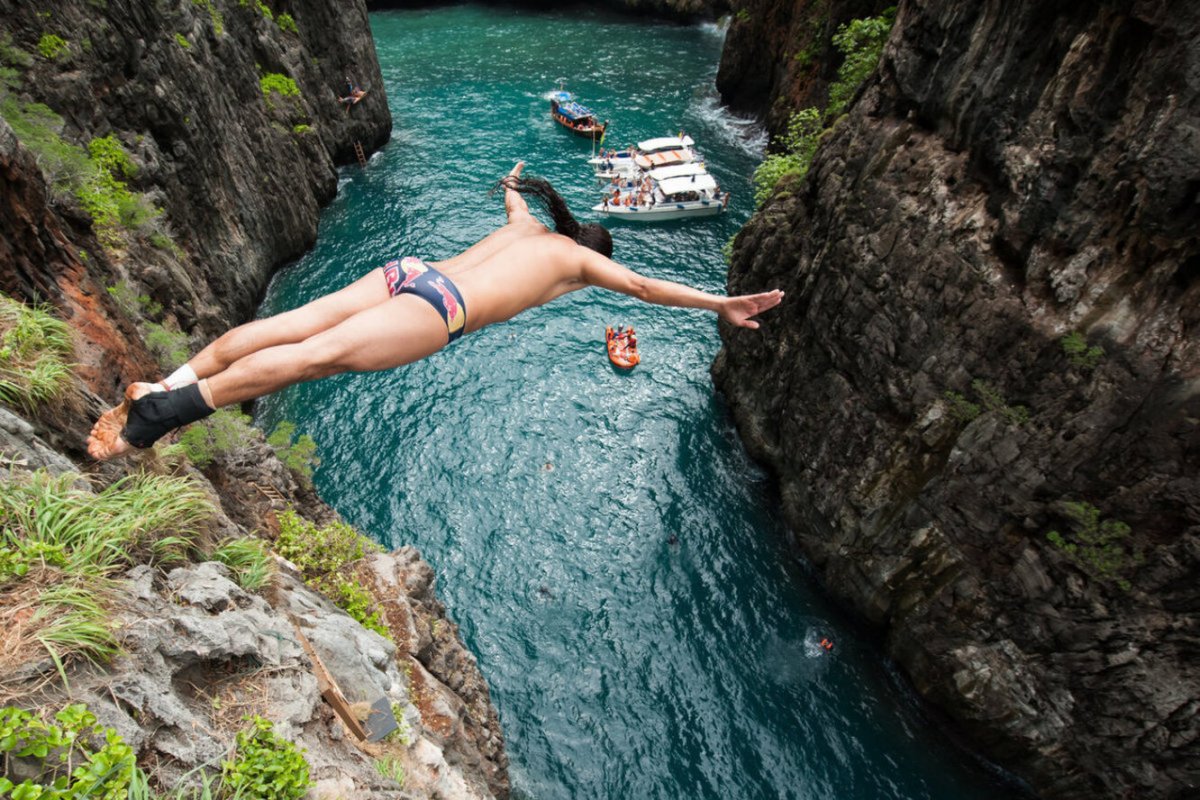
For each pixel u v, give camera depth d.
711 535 30.12
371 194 52.16
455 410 35.75
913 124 22.00
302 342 4.62
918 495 21.97
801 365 27.31
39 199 12.05
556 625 27.38
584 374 37.81
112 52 29.61
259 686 6.38
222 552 8.52
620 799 22.77
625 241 48.38
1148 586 17.48
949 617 21.94
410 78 71.12
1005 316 18.56
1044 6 16.77
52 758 4.38
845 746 23.55
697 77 71.06
